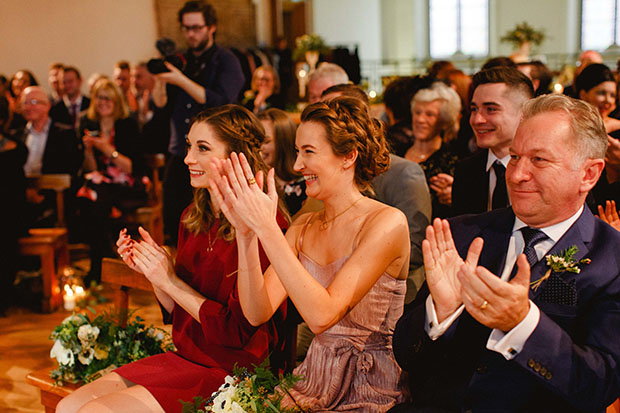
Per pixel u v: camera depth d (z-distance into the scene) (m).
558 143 1.72
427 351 1.86
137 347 2.88
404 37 19.70
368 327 2.16
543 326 1.63
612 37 18.72
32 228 5.76
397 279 2.18
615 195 3.15
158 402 2.30
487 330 1.88
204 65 5.16
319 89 3.99
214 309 2.34
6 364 4.14
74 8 10.66
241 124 2.39
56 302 5.11
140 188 5.94
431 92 3.59
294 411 2.08
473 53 19.91
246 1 13.81
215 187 1.99
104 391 2.38
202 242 2.50
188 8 5.06
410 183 3.07
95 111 6.20
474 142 4.08
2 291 5.05
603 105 4.10
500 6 19.48
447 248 1.79
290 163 3.37
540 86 4.38
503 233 1.96
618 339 1.70
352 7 18.52
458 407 1.90
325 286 2.20
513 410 1.79
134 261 2.42
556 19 18.86
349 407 2.12
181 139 5.16
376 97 9.68
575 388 1.64
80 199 5.57
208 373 2.41
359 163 2.19
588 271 1.76
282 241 1.95
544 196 1.76
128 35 11.32
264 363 2.11
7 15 9.98
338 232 2.20
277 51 13.14
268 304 2.20
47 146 6.01
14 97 8.45
